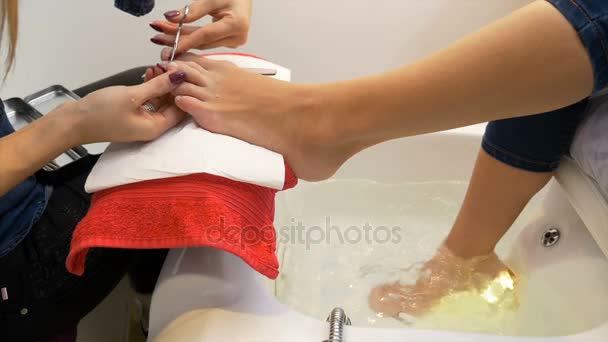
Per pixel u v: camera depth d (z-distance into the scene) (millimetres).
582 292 685
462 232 770
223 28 685
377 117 578
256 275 612
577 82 522
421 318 766
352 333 556
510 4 1111
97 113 548
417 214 998
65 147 562
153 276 814
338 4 1114
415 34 1145
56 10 1098
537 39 512
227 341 546
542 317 739
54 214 662
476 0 1103
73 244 533
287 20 1134
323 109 592
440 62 551
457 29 1140
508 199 721
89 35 1134
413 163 1005
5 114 669
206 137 588
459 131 964
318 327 563
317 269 894
